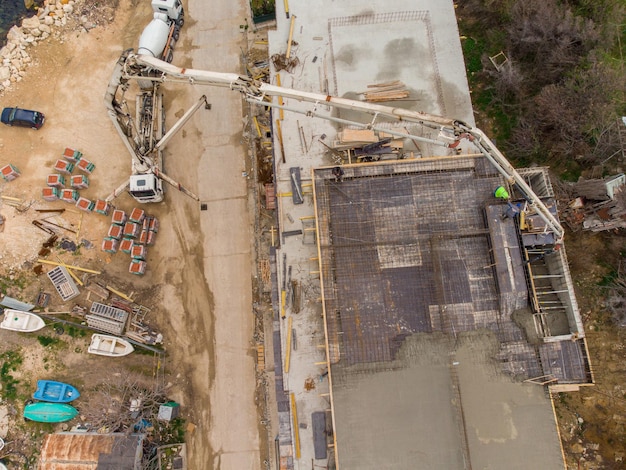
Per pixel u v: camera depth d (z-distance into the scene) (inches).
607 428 1044.5
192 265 1239.5
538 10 1123.3
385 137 1080.2
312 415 963.3
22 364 1178.0
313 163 1093.8
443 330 912.9
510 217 934.4
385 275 938.7
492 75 1192.2
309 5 1198.9
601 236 1115.3
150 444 1125.1
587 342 1078.4
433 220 960.9
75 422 1149.1
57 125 1310.3
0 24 1432.1
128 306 1200.2
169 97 1320.1
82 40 1368.1
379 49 1166.3
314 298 1024.9
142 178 1147.3
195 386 1178.0
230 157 1293.1
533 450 863.1
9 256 1227.9
